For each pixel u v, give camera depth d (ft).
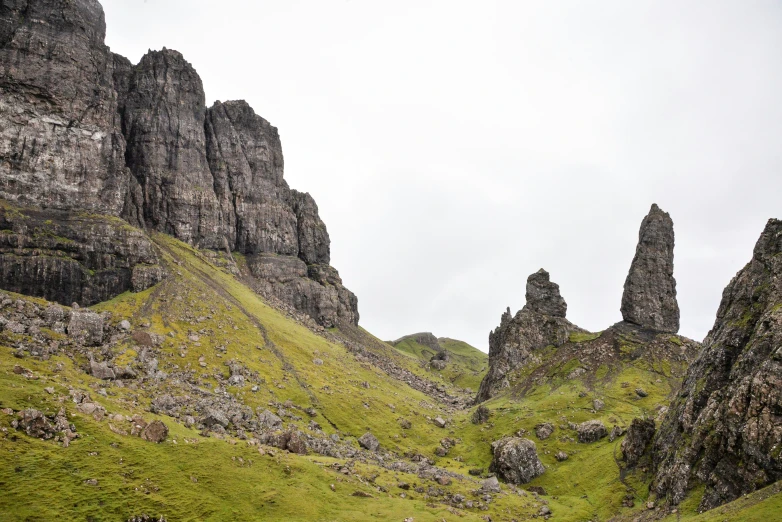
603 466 424.05
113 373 396.98
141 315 566.77
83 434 264.31
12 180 569.64
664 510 303.27
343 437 477.77
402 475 387.34
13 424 248.52
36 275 530.27
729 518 231.09
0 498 209.46
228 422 383.65
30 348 383.45
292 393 533.55
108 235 608.19
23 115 588.09
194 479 269.23
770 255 367.45
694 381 369.50
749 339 332.39
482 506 346.13
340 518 274.36
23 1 623.77
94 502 225.56
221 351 559.38
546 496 402.72
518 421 565.53
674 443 351.67
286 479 303.27
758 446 263.70
